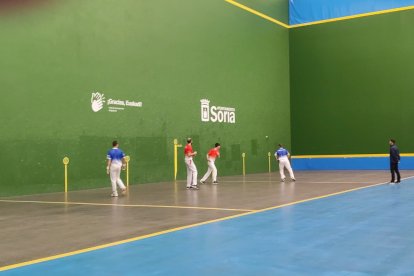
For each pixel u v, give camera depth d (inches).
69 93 664.4
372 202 438.9
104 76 711.1
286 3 1172.5
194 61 874.8
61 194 609.0
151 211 405.7
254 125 1034.7
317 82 1134.4
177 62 837.2
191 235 284.8
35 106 623.2
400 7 1044.5
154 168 786.8
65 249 255.1
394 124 1045.2
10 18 598.9
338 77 1109.1
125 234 295.4
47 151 635.5
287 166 762.2
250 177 895.7
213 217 359.9
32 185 616.4
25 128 611.5
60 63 653.9
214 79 922.7
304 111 1149.7
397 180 672.4
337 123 1108.5
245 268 205.6
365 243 254.1
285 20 1162.6
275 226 311.9
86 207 449.7
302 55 1153.4
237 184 713.6
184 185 716.7
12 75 599.5
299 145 1154.7
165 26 815.7
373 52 1071.0
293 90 1165.7
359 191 552.1
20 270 211.0
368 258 220.8
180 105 840.9
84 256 235.8
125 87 741.9
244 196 519.5
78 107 674.8
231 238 273.0
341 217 347.6
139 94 764.6
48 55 639.8
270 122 1090.1
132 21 757.3
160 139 799.1
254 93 1037.8
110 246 258.4
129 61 749.9
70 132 664.4
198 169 874.1
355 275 192.5
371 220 331.6
